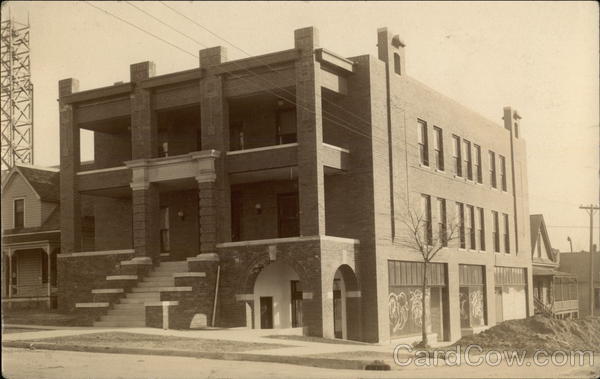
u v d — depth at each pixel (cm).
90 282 3067
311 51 2683
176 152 3234
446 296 3550
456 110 3831
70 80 3203
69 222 3170
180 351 1864
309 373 1523
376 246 2869
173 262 2878
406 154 3192
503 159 4553
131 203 3406
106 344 2008
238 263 2695
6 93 4012
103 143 3494
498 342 2117
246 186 3116
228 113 2858
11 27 3916
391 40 3142
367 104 2911
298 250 2606
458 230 3722
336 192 2950
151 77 2972
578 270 5725
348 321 2855
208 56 2856
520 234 4681
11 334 2295
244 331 2467
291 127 3003
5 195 3847
